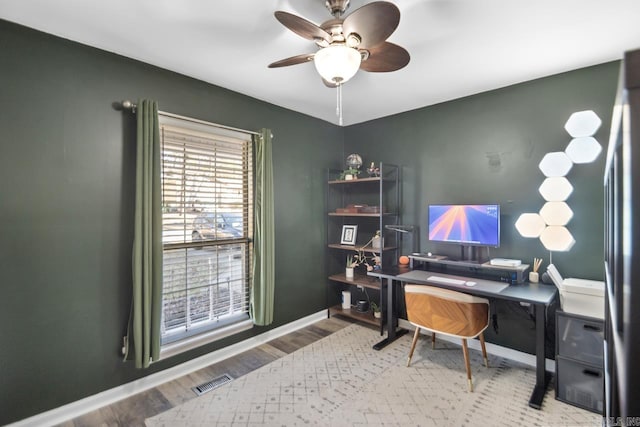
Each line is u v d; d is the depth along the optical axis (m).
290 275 3.28
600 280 2.22
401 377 2.37
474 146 2.85
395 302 3.14
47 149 1.84
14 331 1.75
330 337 3.11
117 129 2.10
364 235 3.77
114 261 2.08
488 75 2.45
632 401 0.43
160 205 2.16
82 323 1.96
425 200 3.19
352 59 1.50
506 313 2.67
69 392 1.92
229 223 2.75
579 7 1.61
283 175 3.22
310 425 1.85
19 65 1.76
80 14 1.68
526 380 2.32
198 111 2.53
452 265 3.01
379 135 3.58
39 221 1.82
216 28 1.82
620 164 0.62
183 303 2.46
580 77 2.31
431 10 1.64
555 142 2.42
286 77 2.50
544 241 2.47
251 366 2.55
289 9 1.65
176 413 1.97
